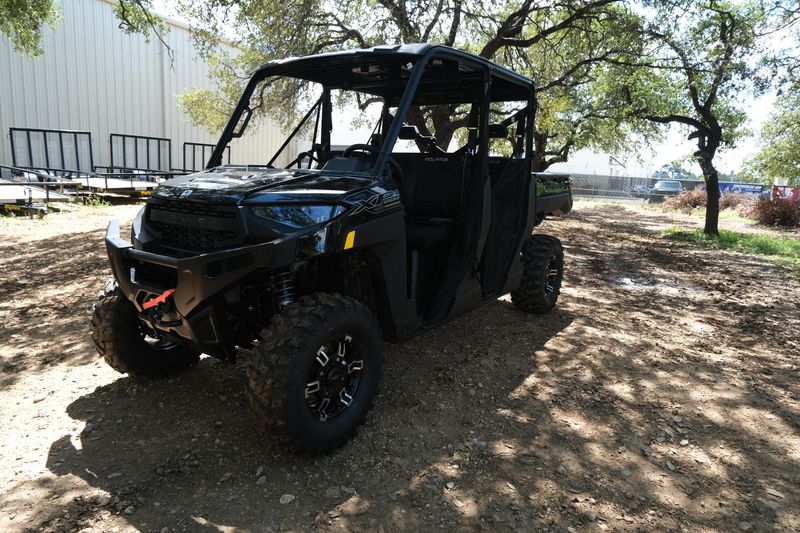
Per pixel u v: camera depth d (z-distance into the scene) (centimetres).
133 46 2419
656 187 3525
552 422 338
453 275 395
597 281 778
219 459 288
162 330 307
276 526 240
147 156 2511
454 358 434
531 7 1227
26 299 573
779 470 295
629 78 1414
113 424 320
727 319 598
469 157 420
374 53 344
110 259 307
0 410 334
